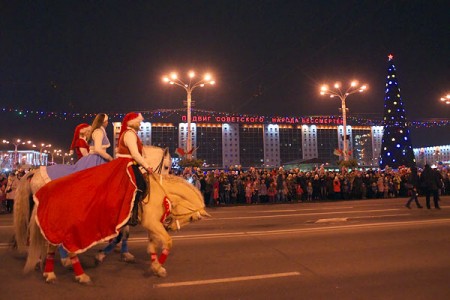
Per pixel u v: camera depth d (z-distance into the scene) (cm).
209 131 11556
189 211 636
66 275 604
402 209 1644
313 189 2395
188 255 746
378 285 564
